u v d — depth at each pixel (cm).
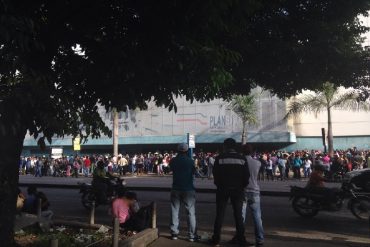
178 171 878
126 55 608
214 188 2212
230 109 4306
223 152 834
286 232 1056
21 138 631
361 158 2877
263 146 4519
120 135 5056
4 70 472
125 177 3456
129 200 964
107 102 691
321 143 4341
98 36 615
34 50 565
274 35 1174
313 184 1292
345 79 1320
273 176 2945
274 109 4306
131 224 935
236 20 614
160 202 1702
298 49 1170
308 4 1173
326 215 1328
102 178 1490
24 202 1052
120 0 582
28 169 4375
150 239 848
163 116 4869
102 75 636
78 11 591
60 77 637
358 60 1278
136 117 4994
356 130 4266
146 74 622
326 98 3447
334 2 1177
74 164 3756
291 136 4253
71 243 805
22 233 870
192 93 684
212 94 674
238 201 815
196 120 4706
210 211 1430
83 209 1524
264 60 1189
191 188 880
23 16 471
